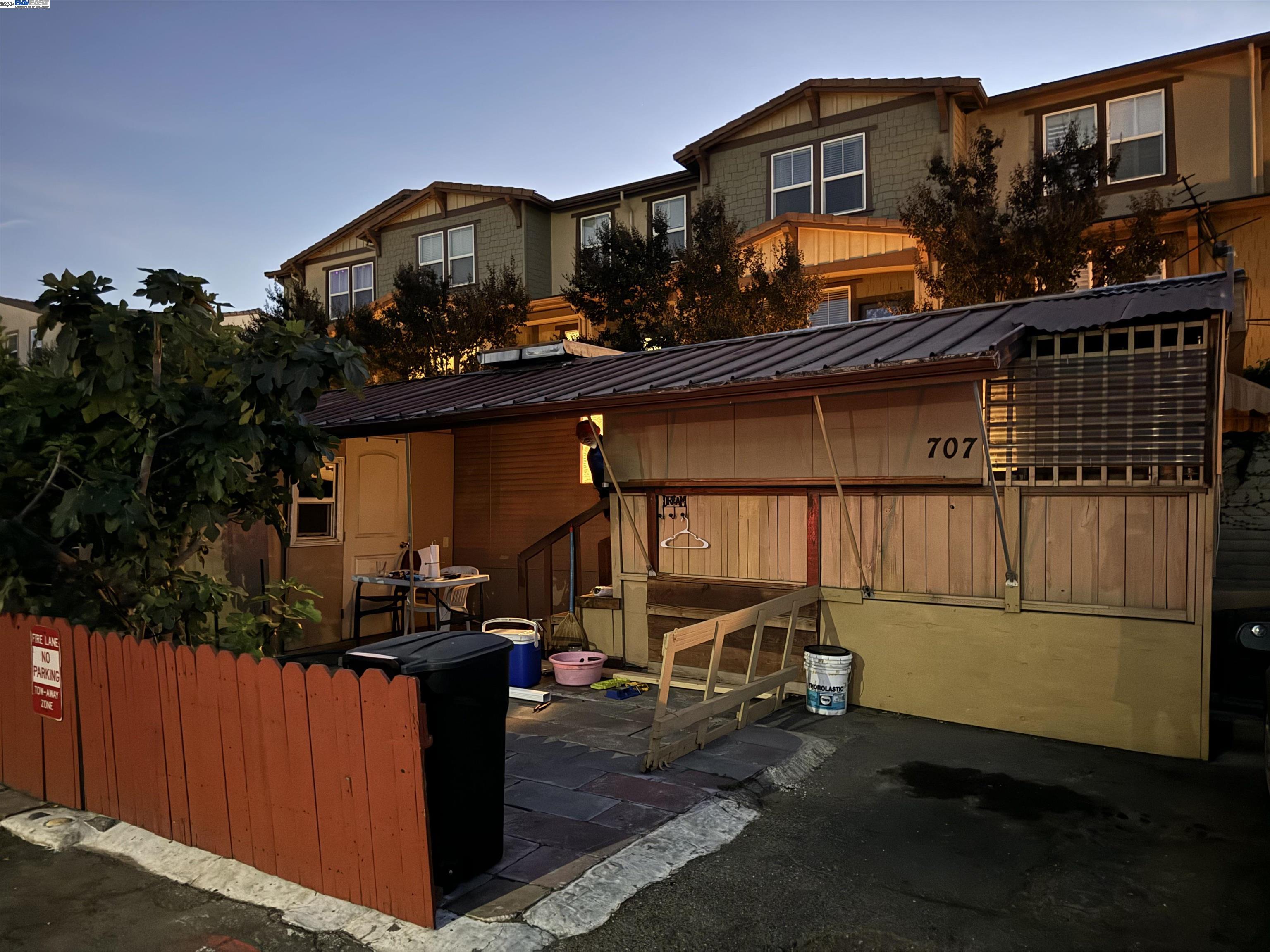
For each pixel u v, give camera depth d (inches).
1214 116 536.1
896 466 277.0
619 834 180.9
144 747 189.2
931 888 159.2
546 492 456.4
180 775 181.6
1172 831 183.0
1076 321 239.8
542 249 788.6
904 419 275.1
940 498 270.2
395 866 147.8
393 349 642.2
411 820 145.3
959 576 267.0
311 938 145.4
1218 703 259.0
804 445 298.0
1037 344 252.4
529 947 139.2
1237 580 302.8
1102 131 566.3
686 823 186.1
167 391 213.9
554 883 158.4
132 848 183.5
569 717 276.2
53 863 179.6
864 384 230.7
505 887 157.2
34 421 211.2
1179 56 538.6
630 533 346.0
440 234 826.8
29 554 210.8
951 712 267.1
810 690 277.9
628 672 339.0
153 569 230.8
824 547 295.3
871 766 227.1
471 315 623.8
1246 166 526.3
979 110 602.2
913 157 597.3
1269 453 393.4
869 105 617.0
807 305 494.0
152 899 162.6
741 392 252.1
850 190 623.2
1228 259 273.9
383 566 443.8
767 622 285.4
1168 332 233.9
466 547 487.2
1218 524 249.4
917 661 273.7
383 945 140.9
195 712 178.1
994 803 200.5
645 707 289.3
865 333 300.5
